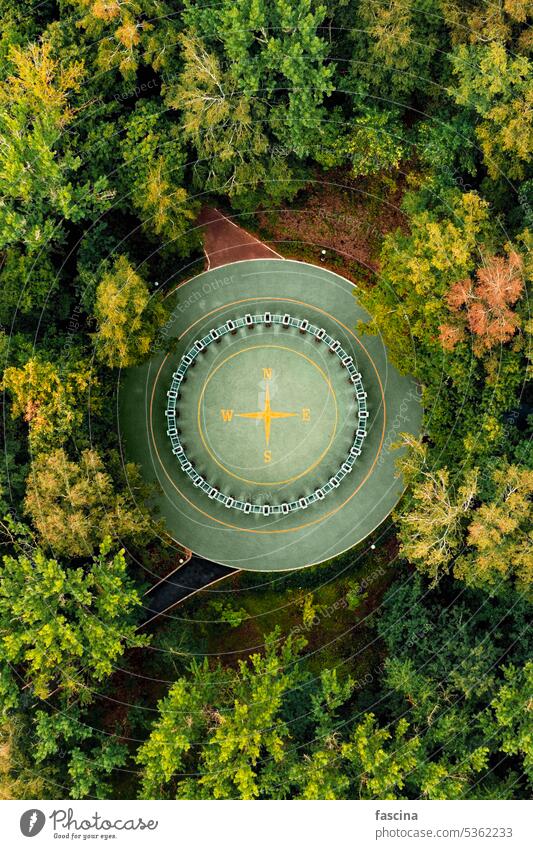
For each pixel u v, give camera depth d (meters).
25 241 46.94
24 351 48.56
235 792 45.00
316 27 46.19
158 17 47.59
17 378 45.16
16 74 48.03
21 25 49.72
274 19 46.44
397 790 46.53
